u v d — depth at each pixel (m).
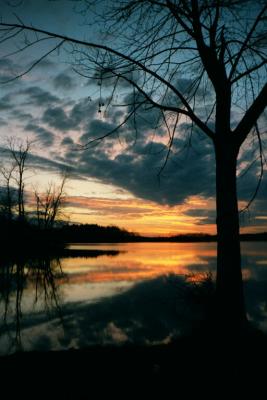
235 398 4.25
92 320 10.22
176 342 6.25
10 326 9.71
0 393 4.59
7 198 38.91
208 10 5.57
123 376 4.96
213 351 5.39
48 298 14.30
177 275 19.86
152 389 4.55
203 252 48.66
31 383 4.84
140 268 24.86
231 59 5.95
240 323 5.58
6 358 6.00
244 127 5.71
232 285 5.65
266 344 5.43
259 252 44.34
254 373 4.76
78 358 5.86
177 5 5.62
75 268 25.62
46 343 8.10
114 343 7.90
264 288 15.08
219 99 6.00
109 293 14.88
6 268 25.84
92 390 4.61
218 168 5.93
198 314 8.41
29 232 41.19
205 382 4.62
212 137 6.02
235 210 5.78
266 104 5.50
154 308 11.42
